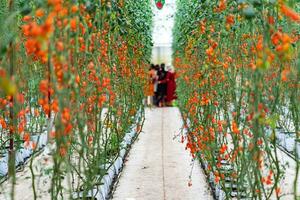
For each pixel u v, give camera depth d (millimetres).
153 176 6805
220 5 4406
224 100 4992
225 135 5004
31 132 7398
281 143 7992
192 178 6645
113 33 5934
